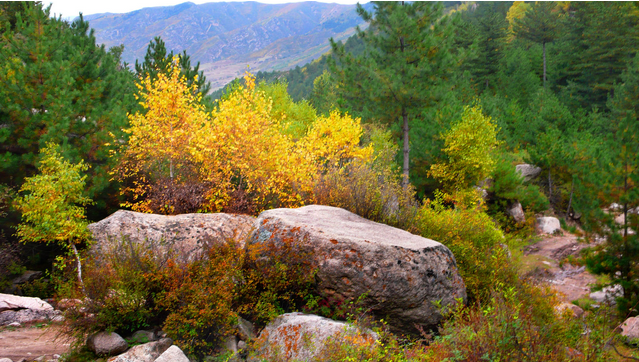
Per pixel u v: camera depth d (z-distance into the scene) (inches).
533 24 2289.6
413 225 395.2
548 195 1123.3
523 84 1888.5
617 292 457.4
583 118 1374.3
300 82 5792.3
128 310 249.4
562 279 693.9
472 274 346.9
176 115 530.3
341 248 278.8
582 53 1875.0
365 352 204.2
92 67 561.3
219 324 255.8
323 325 235.6
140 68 852.0
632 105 1219.9
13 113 422.0
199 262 281.4
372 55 841.5
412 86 762.8
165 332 259.4
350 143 746.8
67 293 265.4
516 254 442.6
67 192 388.2
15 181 425.4
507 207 962.1
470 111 810.8
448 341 206.4
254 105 553.9
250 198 516.1
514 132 1467.8
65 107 448.5
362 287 271.3
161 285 269.4
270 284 279.4
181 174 530.0
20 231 369.4
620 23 1753.2
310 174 520.7
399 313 276.5
